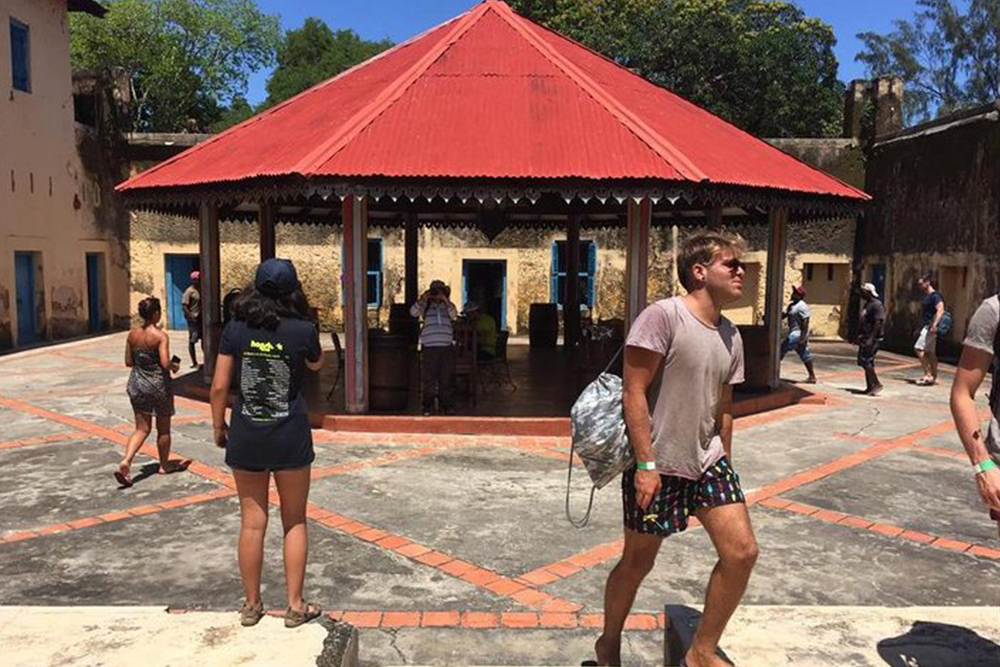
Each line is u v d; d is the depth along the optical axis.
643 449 3.11
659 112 10.79
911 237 18.66
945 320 13.57
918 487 7.42
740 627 3.78
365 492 7.00
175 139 21.75
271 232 12.84
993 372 3.08
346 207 9.29
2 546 5.69
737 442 9.17
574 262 16.39
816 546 5.87
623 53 27.55
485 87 10.30
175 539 5.84
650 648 4.29
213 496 6.86
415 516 6.39
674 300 3.15
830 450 8.82
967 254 16.33
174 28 39.16
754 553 3.11
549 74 10.66
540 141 9.09
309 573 5.24
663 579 5.19
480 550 5.68
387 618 4.61
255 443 3.73
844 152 21.00
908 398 12.27
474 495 6.96
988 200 15.62
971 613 3.97
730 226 16.42
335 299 21.48
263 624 3.74
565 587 5.07
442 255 21.28
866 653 3.54
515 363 14.72
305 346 3.84
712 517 3.14
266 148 9.83
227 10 40.06
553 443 8.91
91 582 5.07
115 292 21.97
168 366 7.31
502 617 4.64
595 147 9.03
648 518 3.18
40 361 15.65
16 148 17.56
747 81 26.88
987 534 6.18
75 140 20.06
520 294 21.33
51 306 19.02
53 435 9.13
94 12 20.61
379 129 9.23
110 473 7.55
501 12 12.34
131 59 37.75
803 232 21.19
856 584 5.18
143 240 21.95
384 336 9.75
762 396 11.12
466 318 10.62
